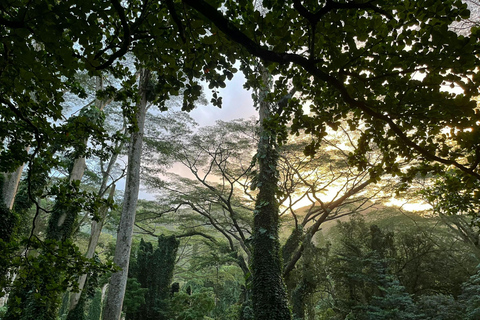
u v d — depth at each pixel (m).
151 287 18.67
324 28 2.71
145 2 2.55
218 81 3.05
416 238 18.48
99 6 2.14
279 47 2.81
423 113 2.76
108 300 11.16
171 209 22.50
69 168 15.21
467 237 21.39
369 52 2.75
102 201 4.49
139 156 13.05
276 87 3.81
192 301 18.09
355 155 3.65
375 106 2.92
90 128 4.68
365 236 18.41
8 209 10.45
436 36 2.27
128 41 2.40
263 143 14.09
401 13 2.60
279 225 13.36
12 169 4.28
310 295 15.90
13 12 2.26
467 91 2.50
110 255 21.52
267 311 11.56
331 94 3.48
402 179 3.50
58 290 4.41
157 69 3.04
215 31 2.83
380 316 12.63
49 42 2.23
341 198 18.55
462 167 2.76
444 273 17.28
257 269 12.38
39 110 3.91
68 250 4.38
